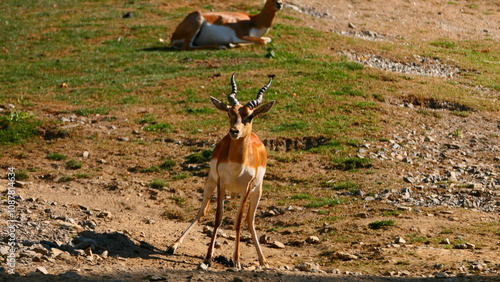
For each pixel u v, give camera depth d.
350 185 18.33
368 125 23.73
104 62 33.66
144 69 32.16
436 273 10.84
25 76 31.48
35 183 19.09
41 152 22.03
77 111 26.00
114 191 18.55
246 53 34.06
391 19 45.09
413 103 27.17
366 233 14.48
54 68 32.78
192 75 30.67
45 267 10.67
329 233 14.76
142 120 24.94
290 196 17.92
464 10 48.31
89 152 21.94
